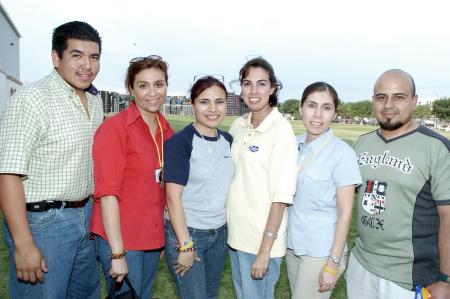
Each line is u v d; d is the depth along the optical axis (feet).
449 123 214.28
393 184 8.98
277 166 8.92
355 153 9.85
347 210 9.12
